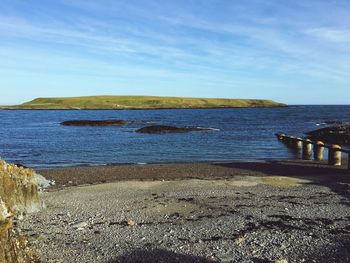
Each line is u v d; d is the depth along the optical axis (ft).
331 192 60.90
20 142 153.69
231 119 330.95
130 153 120.16
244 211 49.52
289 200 55.47
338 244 37.35
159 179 75.66
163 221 45.62
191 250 35.94
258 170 86.74
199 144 144.05
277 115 413.59
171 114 435.12
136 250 36.04
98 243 38.14
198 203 54.08
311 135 173.78
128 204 54.08
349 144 142.92
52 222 45.65
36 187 51.98
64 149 130.72
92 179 76.74
